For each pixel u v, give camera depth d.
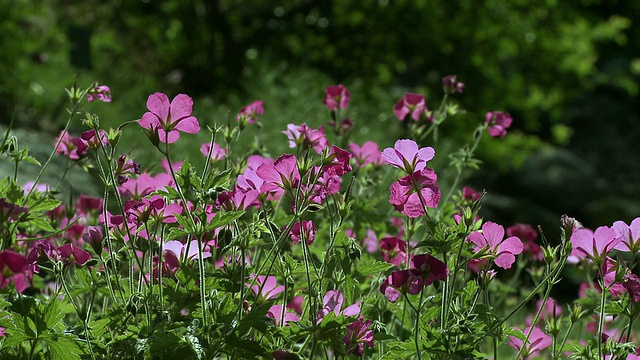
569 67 19.98
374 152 4.64
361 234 4.45
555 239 21.17
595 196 23.44
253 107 4.41
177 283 3.09
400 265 3.62
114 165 3.27
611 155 27.59
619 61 30.09
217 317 2.87
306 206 2.92
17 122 12.90
